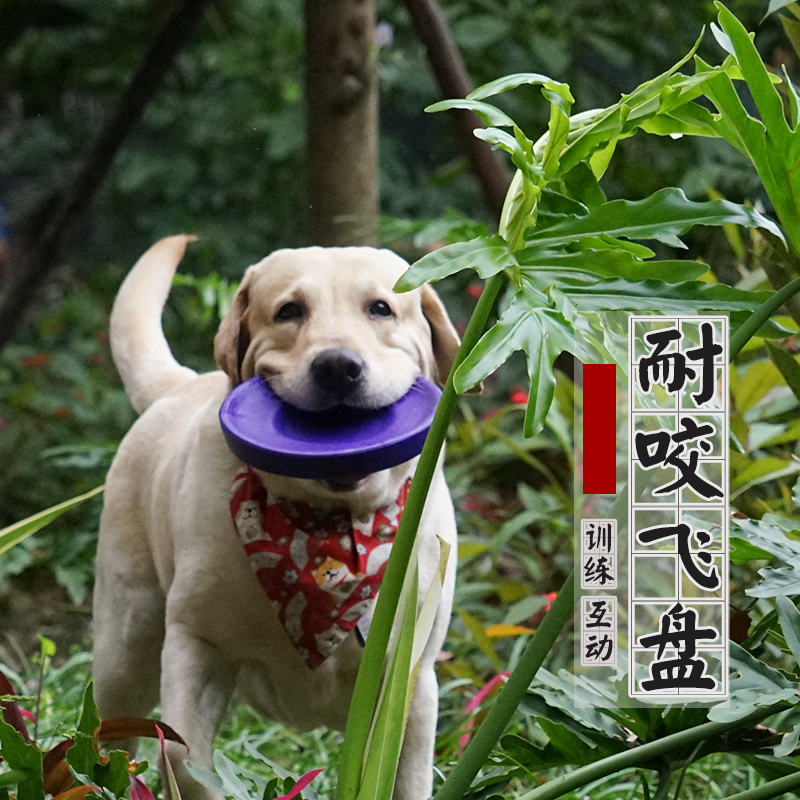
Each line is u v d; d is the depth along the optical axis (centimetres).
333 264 287
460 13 663
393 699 203
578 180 216
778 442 391
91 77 915
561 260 200
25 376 877
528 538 500
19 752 220
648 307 196
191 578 287
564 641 417
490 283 202
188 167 932
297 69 823
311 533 281
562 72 681
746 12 666
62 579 530
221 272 909
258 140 915
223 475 288
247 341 300
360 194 505
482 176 498
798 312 282
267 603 285
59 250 641
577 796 311
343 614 280
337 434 265
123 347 383
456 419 710
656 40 698
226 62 816
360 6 496
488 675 426
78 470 709
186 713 283
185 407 343
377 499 285
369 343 277
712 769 332
